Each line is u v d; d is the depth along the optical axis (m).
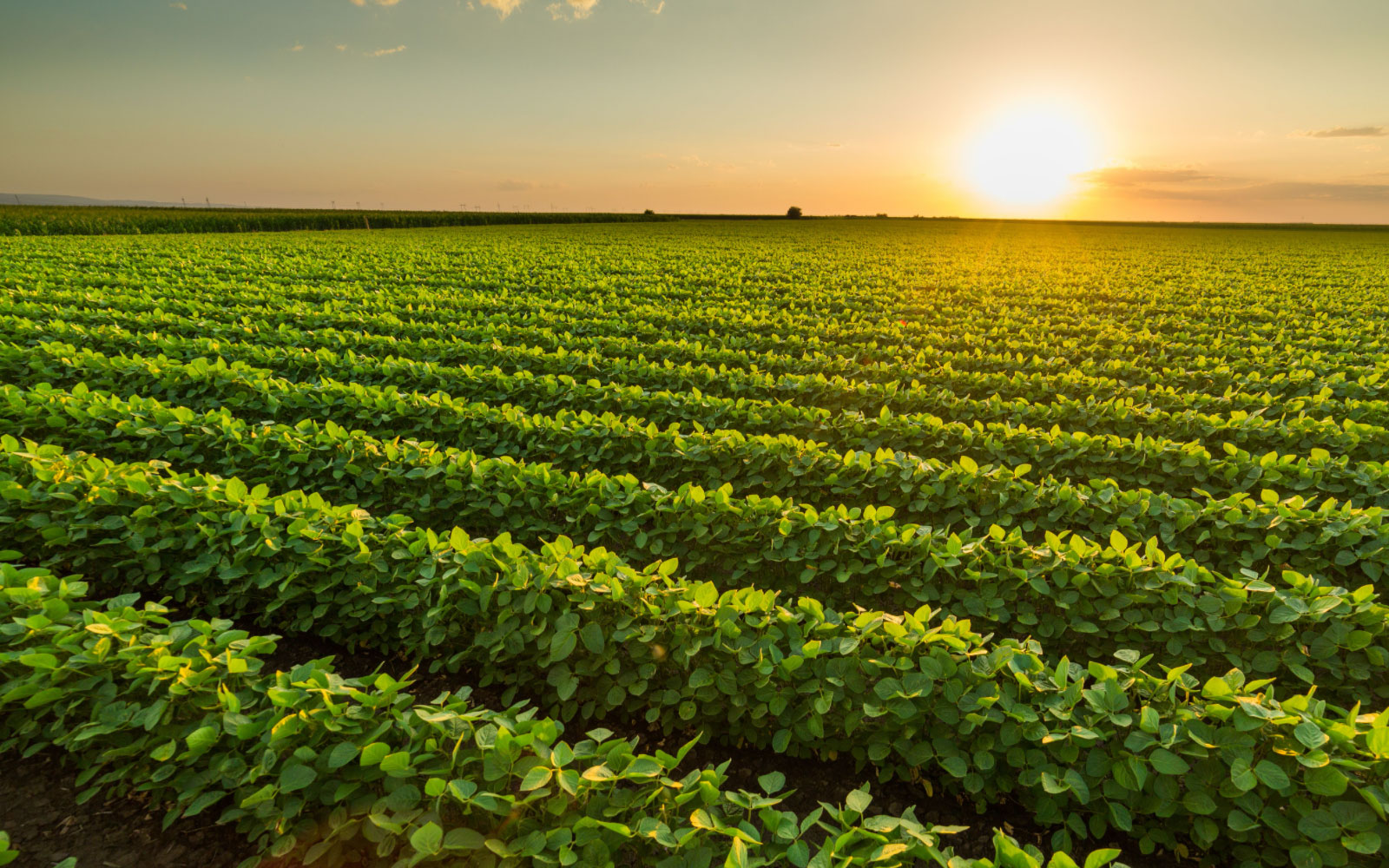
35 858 3.69
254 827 3.45
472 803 3.03
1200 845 3.75
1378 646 4.79
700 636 4.55
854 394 11.30
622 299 21.48
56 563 5.94
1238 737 3.56
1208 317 19.33
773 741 4.34
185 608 6.04
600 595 4.71
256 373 10.70
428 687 5.50
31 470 6.34
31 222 48.25
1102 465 8.42
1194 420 9.66
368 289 22.28
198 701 3.78
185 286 20.88
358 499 7.44
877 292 23.50
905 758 4.28
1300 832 3.31
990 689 4.04
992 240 61.81
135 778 3.71
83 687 3.91
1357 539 5.84
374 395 9.62
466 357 13.70
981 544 5.61
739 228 81.69
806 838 4.33
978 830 4.38
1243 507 6.48
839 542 5.89
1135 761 3.61
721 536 6.18
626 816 3.23
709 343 15.90
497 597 4.88
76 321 15.85
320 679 3.64
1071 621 5.29
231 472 7.66
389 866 3.45
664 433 8.23
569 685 4.32
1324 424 9.12
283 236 53.28
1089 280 27.55
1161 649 5.29
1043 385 11.89
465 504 7.18
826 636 4.56
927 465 7.18
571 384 10.94
